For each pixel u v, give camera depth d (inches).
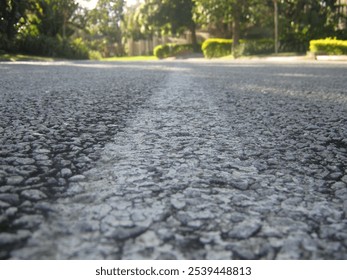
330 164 62.9
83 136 76.9
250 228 36.6
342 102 147.2
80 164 56.6
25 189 44.7
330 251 33.2
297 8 1085.8
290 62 668.7
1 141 70.1
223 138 79.8
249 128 92.4
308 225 38.1
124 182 48.6
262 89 195.0
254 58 991.0
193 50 1542.8
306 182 53.0
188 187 47.8
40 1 981.8
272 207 42.6
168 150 67.5
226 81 247.1
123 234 34.0
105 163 57.7
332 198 46.9
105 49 2363.4
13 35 884.0
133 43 2368.4
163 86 200.4
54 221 36.1
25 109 112.0
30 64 527.8
